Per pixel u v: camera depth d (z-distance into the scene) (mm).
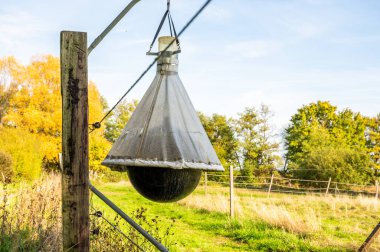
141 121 3105
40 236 5117
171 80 3230
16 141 22359
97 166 31766
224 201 14859
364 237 10078
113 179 33875
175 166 2873
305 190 28734
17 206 6223
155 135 2998
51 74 31422
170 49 3238
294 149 48344
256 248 9273
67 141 2982
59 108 31219
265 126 47375
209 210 14242
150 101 3170
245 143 47000
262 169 44281
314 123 50062
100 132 32156
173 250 8352
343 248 8750
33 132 30562
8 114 31547
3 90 33281
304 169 29906
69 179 2986
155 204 16594
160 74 3258
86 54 3029
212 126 49531
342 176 29375
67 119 2980
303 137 46906
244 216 12523
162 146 2945
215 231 11148
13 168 20219
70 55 2990
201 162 2977
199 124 3199
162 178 3125
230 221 11812
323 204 16812
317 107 50594
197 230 11273
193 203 15656
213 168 3012
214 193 23562
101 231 5777
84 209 3016
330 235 10117
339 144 44125
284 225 10867
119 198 19047
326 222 12422
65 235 2998
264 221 11477
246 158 47062
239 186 33156
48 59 31625
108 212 10273
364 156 30453
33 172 22469
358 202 16578
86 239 3014
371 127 51062
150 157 2912
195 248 9086
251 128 47469
